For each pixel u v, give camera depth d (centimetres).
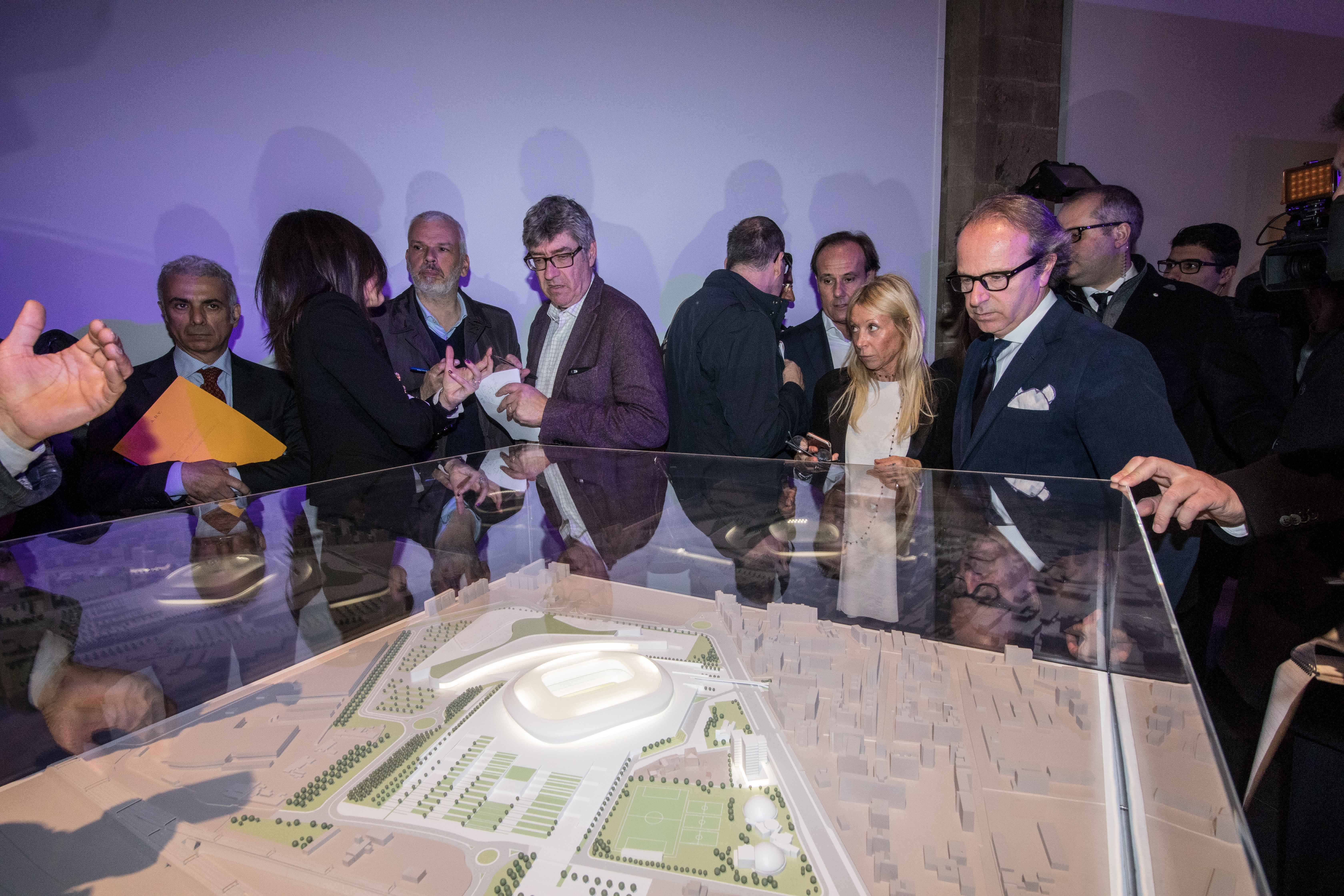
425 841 88
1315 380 121
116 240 252
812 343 341
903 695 111
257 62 261
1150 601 111
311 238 197
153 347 260
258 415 260
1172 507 125
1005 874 77
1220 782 68
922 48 353
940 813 87
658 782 98
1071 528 138
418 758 104
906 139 357
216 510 169
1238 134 410
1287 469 120
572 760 103
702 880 81
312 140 271
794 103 336
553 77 298
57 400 122
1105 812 83
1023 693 107
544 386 256
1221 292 318
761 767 99
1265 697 132
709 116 323
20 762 101
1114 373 153
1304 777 106
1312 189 180
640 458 203
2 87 235
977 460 178
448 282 284
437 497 180
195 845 87
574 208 236
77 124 244
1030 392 165
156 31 248
